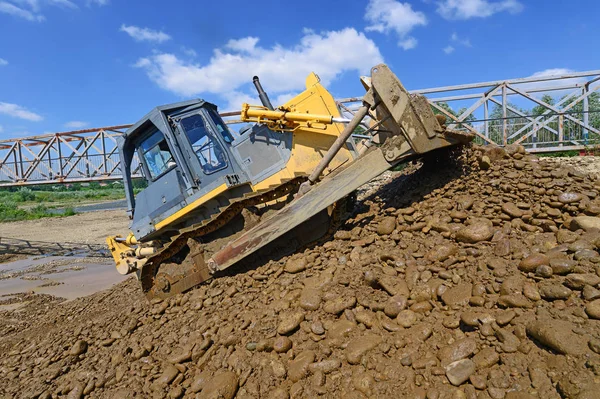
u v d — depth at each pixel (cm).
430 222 458
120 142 636
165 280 553
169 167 604
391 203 551
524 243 388
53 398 392
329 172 554
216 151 588
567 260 328
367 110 473
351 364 323
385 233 476
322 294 405
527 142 1002
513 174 480
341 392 306
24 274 1304
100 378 393
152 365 396
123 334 467
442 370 286
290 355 353
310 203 479
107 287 1067
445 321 328
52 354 470
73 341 490
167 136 576
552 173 463
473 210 456
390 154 464
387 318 353
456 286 358
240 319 417
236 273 533
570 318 279
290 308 409
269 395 320
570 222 391
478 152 527
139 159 643
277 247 528
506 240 388
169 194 596
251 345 372
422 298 358
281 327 374
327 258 475
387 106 454
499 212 441
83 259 1530
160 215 604
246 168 595
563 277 320
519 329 290
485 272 359
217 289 491
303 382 324
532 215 423
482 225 412
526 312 304
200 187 577
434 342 316
